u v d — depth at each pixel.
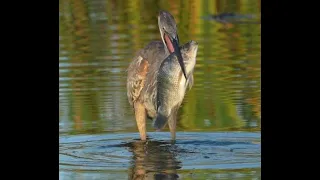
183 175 26.02
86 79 39.34
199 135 31.31
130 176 26.14
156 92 28.41
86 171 26.81
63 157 28.66
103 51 44.81
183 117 33.81
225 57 43.53
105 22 53.72
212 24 52.72
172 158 28.27
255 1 59.03
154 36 48.66
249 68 41.19
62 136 31.44
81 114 34.09
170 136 31.62
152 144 30.34
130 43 46.72
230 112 34.19
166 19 28.77
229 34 49.44
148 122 34.28
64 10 57.44
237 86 37.94
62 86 38.25
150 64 30.62
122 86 38.22
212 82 38.78
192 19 54.16
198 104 35.41
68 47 46.41
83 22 53.94
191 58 26.89
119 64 41.88
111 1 60.16
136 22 53.47
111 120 33.66
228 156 28.39
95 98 36.34
